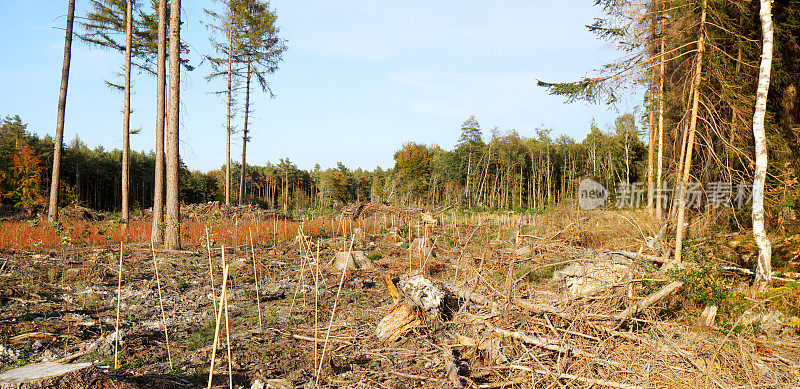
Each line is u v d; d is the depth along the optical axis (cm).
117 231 1711
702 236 1155
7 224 1923
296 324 695
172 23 1330
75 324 635
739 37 1080
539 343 519
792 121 1281
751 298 698
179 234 1363
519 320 579
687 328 588
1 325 605
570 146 6569
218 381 471
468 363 526
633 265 804
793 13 1209
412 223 2192
